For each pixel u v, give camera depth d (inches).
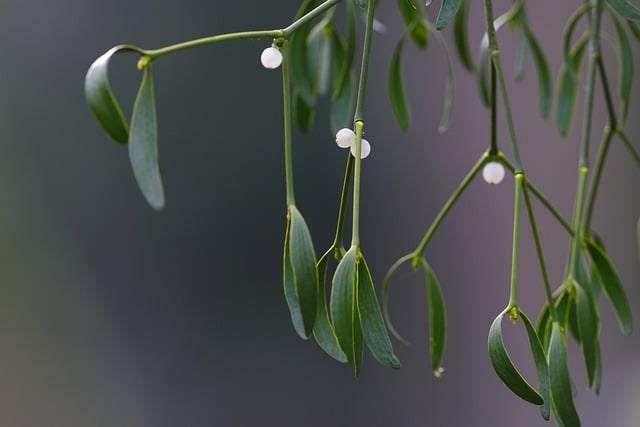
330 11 49.4
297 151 88.9
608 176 87.2
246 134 89.3
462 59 51.6
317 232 88.7
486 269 87.6
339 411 88.0
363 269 38.8
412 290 88.2
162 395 88.8
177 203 89.3
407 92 88.0
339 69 49.6
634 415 84.4
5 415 87.0
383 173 88.8
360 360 39.2
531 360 85.5
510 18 50.0
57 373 88.9
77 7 89.3
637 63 85.7
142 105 39.2
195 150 89.2
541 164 86.4
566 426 40.2
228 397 88.7
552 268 86.1
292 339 88.9
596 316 43.7
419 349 87.6
